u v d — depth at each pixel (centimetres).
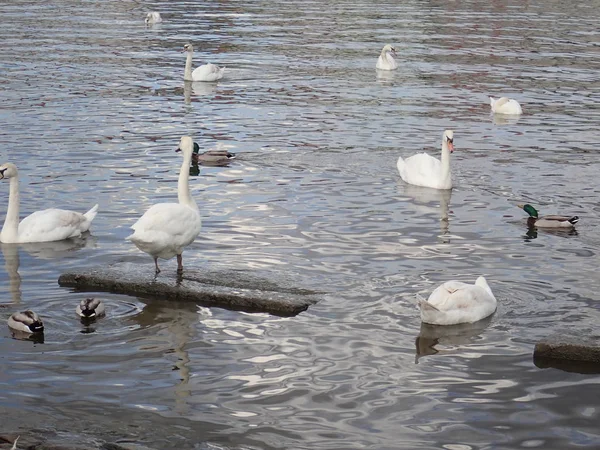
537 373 1138
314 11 5538
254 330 1259
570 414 1039
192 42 4238
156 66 3566
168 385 1102
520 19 5259
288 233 1656
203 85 3200
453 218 1772
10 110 2656
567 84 3309
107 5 5703
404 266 1498
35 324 1236
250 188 1945
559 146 2377
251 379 1118
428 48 4162
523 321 1284
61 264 1513
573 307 1331
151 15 4812
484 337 1236
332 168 2127
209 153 2156
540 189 1984
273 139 2403
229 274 1435
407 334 1245
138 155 2203
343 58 3856
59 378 1115
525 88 3228
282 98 2978
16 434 973
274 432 997
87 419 1018
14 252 1572
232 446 967
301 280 1424
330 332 1251
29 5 5616
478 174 2103
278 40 4347
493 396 1080
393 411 1044
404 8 5791
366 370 1143
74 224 1658
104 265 1495
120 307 1341
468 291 1283
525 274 1466
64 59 3634
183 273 1439
